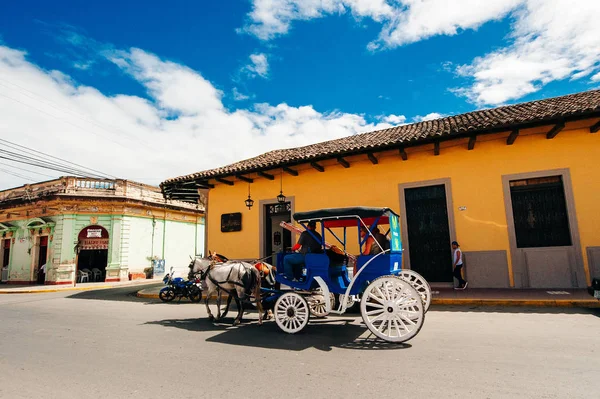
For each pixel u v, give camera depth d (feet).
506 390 11.61
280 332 21.20
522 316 23.13
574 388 11.61
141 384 13.01
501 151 35.17
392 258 20.83
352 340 18.81
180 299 39.88
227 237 48.91
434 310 26.45
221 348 17.79
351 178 41.81
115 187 77.10
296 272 22.80
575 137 32.68
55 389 12.67
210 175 46.55
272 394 11.87
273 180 46.73
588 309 24.38
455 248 34.30
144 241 80.33
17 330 23.58
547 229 33.14
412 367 14.12
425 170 38.14
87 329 23.35
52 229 73.31
